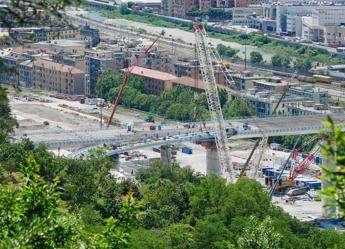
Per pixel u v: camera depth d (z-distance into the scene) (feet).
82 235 429.38
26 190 424.05
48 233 409.69
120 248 434.30
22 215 414.00
